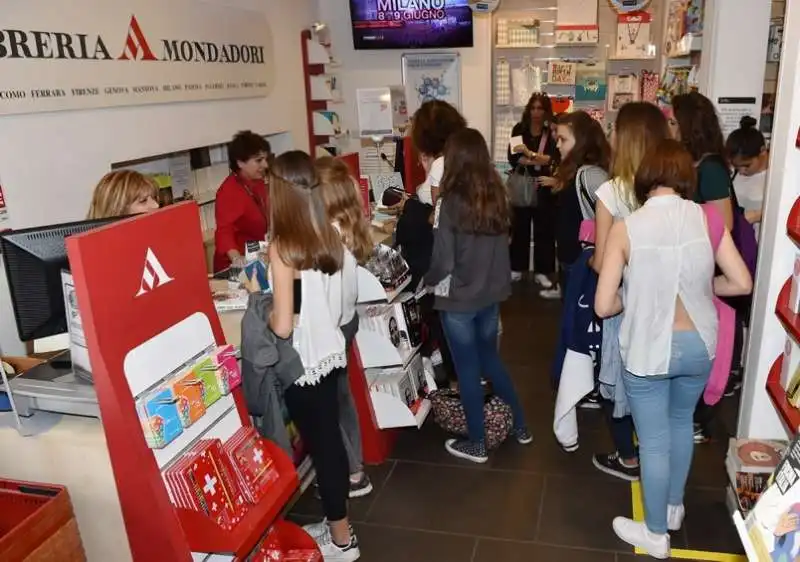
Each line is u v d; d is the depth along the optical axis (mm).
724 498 2756
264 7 5277
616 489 2855
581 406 3582
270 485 1967
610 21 5918
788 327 2148
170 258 1752
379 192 4250
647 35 5777
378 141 4699
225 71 4656
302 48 5973
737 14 4191
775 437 2549
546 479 2953
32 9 3004
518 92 6047
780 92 2281
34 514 1608
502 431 3146
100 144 3529
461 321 2842
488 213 2650
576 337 2662
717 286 2242
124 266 1602
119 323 1589
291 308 2053
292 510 2812
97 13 3406
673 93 5109
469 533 2631
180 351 1769
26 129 3057
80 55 3301
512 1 6023
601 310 2135
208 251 4605
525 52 6129
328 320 2152
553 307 5227
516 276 5957
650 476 2330
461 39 6031
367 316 2979
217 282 3027
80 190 3396
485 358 3072
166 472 1687
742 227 2988
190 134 4336
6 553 1537
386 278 2936
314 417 2270
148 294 1675
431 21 6023
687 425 2389
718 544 2492
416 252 3152
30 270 1771
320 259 2047
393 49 6316
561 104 5961
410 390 3209
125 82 3635
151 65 3846
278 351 2119
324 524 2568
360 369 2990
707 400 2393
